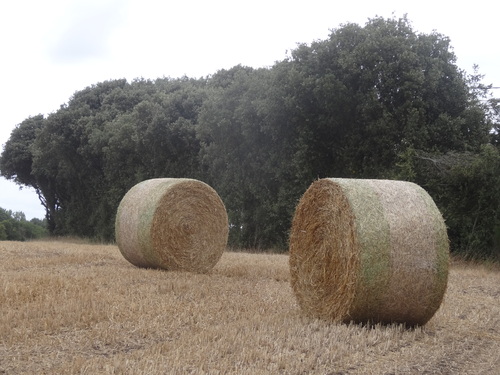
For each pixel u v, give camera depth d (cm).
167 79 4072
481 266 1747
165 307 866
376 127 2011
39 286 1012
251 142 2395
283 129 2250
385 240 787
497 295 1217
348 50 2097
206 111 2534
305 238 897
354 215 795
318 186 875
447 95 2088
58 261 1534
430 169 1892
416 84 1988
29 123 4344
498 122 2178
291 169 2236
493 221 1839
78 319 780
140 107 3005
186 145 2880
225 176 2566
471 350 721
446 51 2136
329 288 841
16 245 2150
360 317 813
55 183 3997
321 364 611
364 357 650
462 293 1215
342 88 2022
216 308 888
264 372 561
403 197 827
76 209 3784
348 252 800
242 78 2480
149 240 1371
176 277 1238
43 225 5553
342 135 2162
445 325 869
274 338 698
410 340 754
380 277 784
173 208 1397
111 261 1619
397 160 1992
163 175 3002
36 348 645
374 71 2039
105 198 3341
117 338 695
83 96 3916
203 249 1440
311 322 813
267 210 2347
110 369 551
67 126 3541
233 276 1337
